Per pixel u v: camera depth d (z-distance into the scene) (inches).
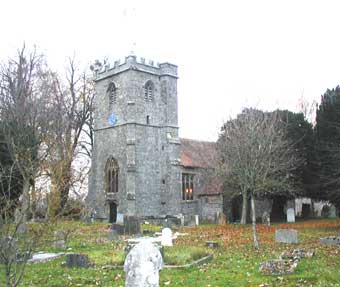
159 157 1716.3
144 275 325.1
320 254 627.8
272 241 844.6
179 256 593.6
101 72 1803.6
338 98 1365.7
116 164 1686.8
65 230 770.2
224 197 1692.9
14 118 930.7
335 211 1726.1
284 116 1539.1
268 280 464.4
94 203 1702.8
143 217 1608.0
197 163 1818.4
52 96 1662.2
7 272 325.7
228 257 641.0
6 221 335.3
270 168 1250.6
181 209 1708.9
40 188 443.8
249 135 1245.7
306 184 1504.7
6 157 813.9
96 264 585.0
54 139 836.6
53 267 571.8
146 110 1696.6
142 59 1707.7
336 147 1261.1
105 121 1763.0
